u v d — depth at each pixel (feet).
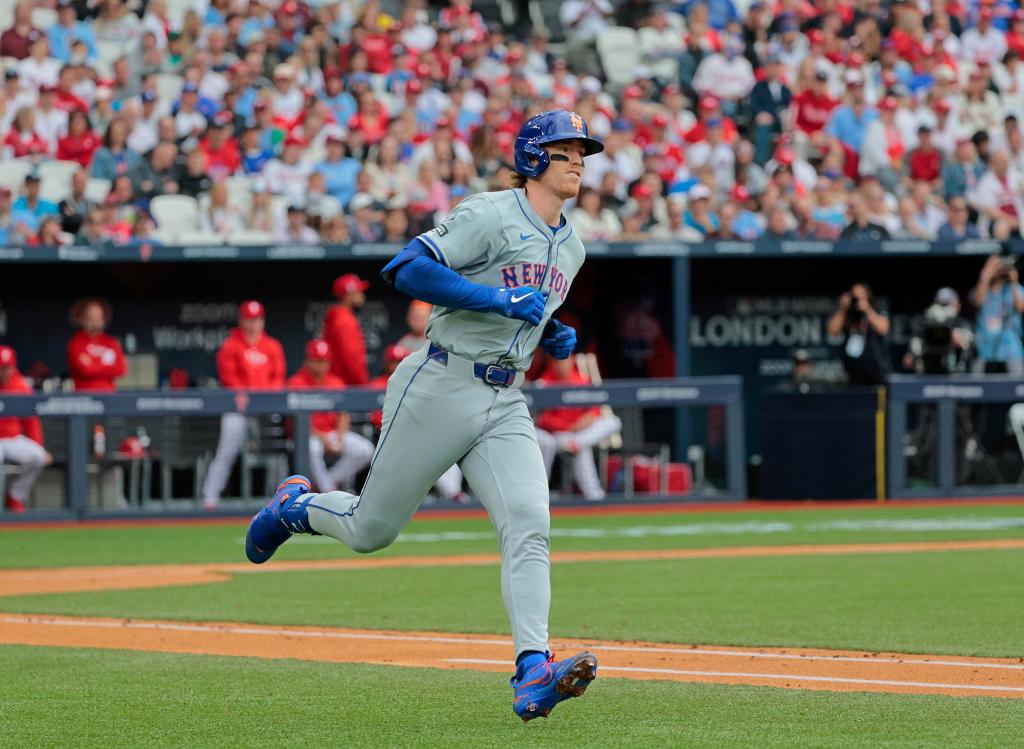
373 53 248.11
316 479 193.06
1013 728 63.00
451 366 64.49
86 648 90.38
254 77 232.53
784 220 231.50
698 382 206.28
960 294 242.58
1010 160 257.14
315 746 59.93
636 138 244.83
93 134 219.20
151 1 241.96
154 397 189.57
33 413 185.37
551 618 102.68
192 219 213.66
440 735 62.08
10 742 61.36
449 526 183.01
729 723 64.54
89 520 187.62
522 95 245.04
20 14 230.68
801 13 275.18
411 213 215.51
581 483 201.26
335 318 197.57
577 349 234.58
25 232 202.28
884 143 250.16
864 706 68.85
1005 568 133.39
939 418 211.82
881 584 122.11
